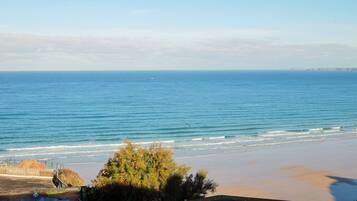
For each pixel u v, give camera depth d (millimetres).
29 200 21000
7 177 29156
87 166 47156
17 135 69312
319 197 36656
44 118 87562
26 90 159875
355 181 42406
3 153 55188
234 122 85438
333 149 59500
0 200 20984
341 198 36375
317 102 123250
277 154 55562
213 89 175250
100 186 20906
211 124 82312
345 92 160250
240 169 46844
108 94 144250
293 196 36875
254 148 59562
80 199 21188
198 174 22375
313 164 49969
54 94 141875
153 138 67250
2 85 193375
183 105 112750
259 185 40406
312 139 67562
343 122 86250
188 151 56844
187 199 21188
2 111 97562
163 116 92250
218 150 57750
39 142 63562
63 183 27203
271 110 104688
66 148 58656
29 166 34594
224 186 39656
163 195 20719
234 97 137375
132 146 22078
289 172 45844
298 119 90250
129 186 20500
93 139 65938
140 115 93188
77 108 104062
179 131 74125
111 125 79688
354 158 53625
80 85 196625
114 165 21234
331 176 44312
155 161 21531
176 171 21766
